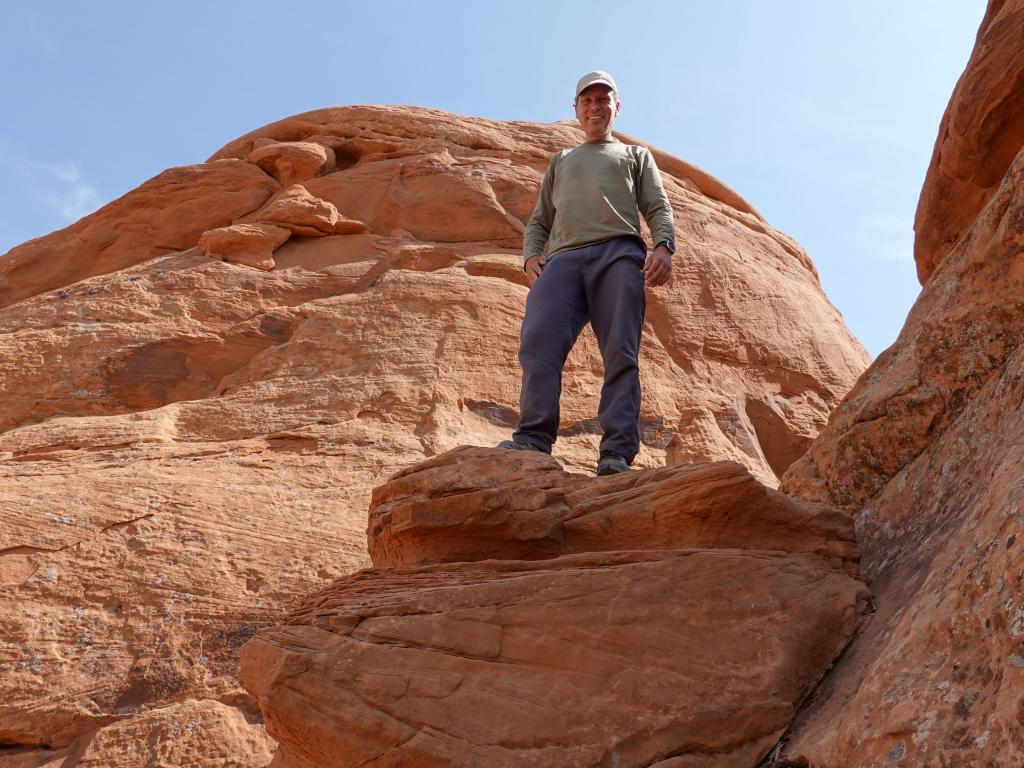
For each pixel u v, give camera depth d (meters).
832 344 11.20
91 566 6.40
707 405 9.75
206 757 5.60
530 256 5.13
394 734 3.12
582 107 5.25
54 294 10.20
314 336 9.47
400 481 4.22
